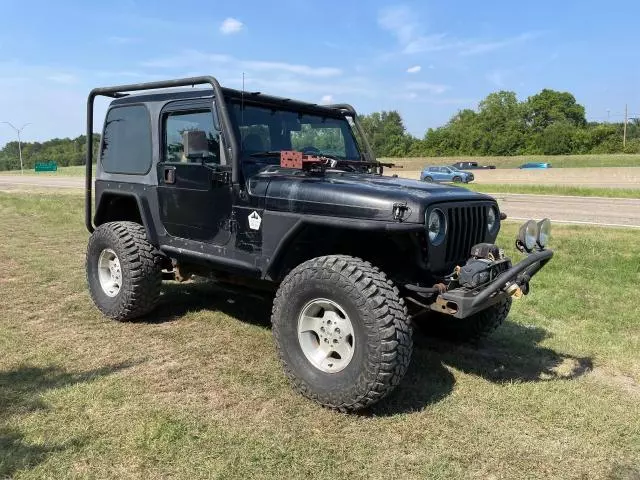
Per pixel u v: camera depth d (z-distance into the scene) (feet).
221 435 9.67
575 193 77.82
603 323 16.72
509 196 73.05
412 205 10.51
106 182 16.74
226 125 12.98
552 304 18.53
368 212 10.77
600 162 187.42
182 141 14.28
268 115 14.42
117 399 10.95
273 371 12.52
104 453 9.05
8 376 11.93
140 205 15.38
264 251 12.39
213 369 12.60
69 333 14.83
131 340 14.40
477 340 14.71
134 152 15.78
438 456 9.24
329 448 9.39
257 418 10.35
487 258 11.60
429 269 10.95
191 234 14.25
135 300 15.39
